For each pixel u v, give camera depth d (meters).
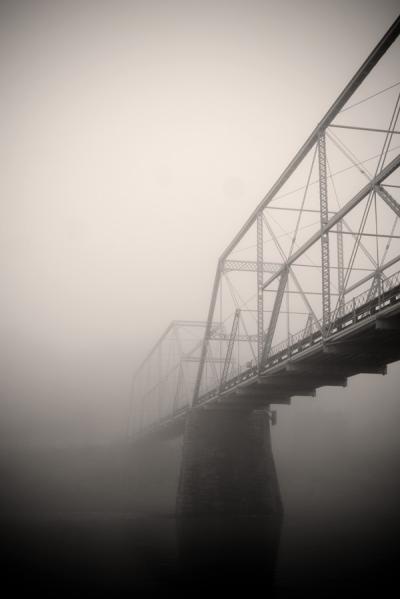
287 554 30.97
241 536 37.81
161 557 30.42
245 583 23.98
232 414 51.44
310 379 37.34
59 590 23.19
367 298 25.66
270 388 41.81
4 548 34.19
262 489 49.38
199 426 50.50
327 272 29.09
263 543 34.72
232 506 48.50
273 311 37.53
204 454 49.75
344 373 34.56
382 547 33.56
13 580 25.06
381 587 23.05
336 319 27.72
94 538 38.41
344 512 60.00
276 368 35.25
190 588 23.27
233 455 50.12
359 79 28.12
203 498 48.50
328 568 27.06
